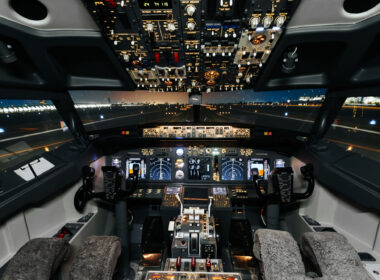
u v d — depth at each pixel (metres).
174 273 1.52
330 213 2.53
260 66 2.02
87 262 1.08
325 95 2.46
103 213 2.98
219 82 2.40
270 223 2.48
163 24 1.49
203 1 1.30
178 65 2.03
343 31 1.62
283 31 1.64
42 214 2.33
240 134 2.82
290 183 2.27
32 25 1.64
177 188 2.99
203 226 2.42
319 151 2.59
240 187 3.06
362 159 2.29
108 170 2.34
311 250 1.16
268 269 1.03
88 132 2.82
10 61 1.75
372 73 1.95
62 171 2.38
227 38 1.64
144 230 3.14
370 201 1.89
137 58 1.94
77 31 1.70
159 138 2.89
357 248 2.10
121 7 1.35
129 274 2.58
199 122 2.84
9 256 1.97
